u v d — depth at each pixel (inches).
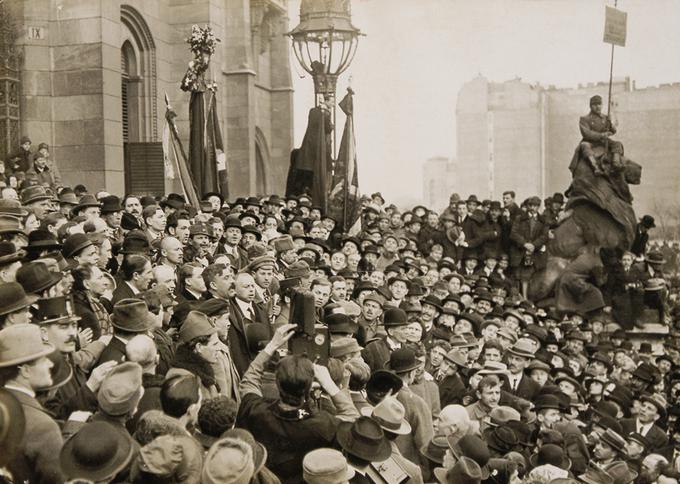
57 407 207.3
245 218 519.5
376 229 696.4
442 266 725.9
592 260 952.9
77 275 280.7
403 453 264.2
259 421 206.4
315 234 585.3
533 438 343.3
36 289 233.9
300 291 251.4
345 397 224.7
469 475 213.2
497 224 884.6
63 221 394.9
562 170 1382.9
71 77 802.2
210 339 235.1
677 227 1336.1
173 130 654.5
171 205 537.3
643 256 987.3
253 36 1227.9
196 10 997.2
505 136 1378.0
